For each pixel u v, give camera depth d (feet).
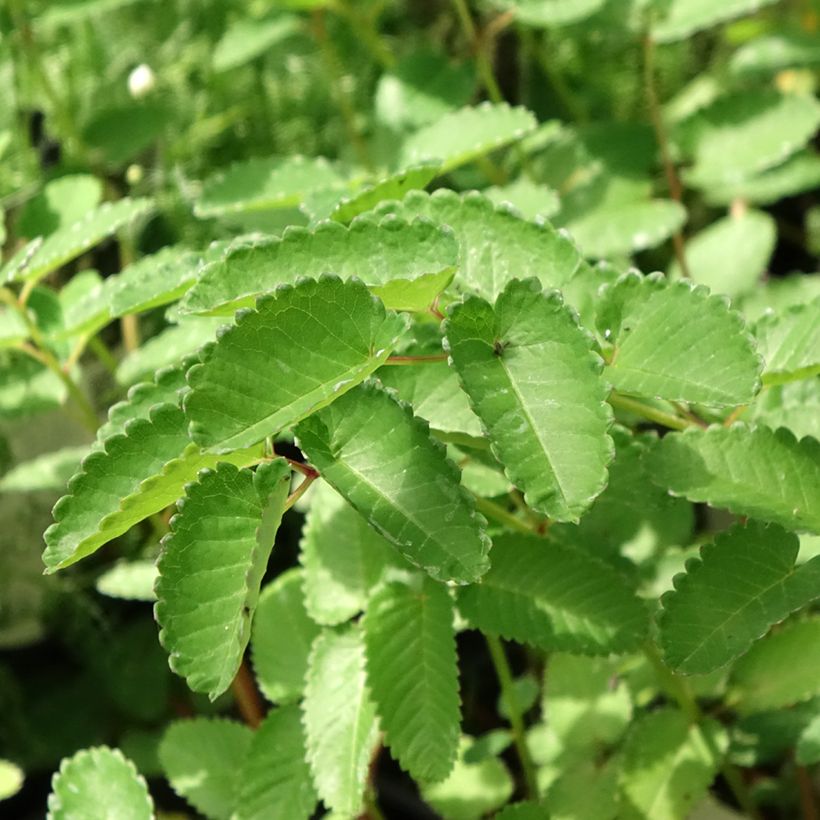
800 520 0.92
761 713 1.21
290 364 0.81
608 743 1.20
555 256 0.92
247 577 0.79
